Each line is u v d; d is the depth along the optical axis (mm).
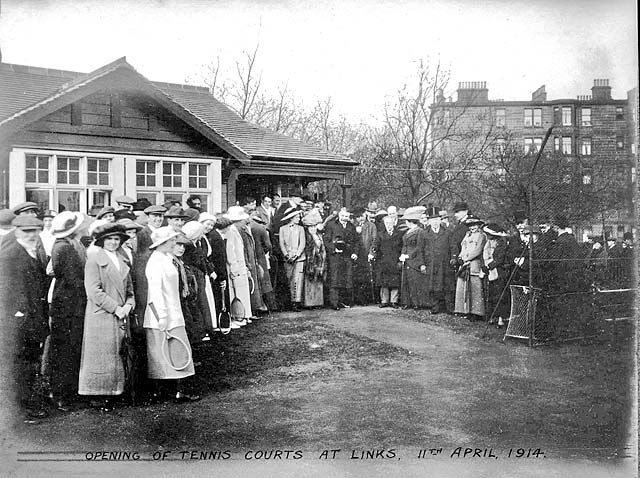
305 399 5906
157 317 5633
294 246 9805
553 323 7453
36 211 6973
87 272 5426
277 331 8156
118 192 9141
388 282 10016
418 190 12117
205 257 7547
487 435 5574
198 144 10047
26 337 5832
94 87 8617
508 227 9906
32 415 5434
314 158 12047
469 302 8992
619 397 6055
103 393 5438
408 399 5949
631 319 7383
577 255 7594
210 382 6234
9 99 8719
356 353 7129
